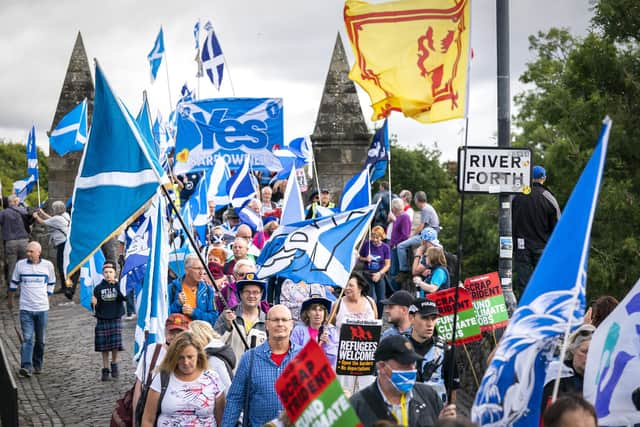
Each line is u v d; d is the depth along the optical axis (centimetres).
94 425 1316
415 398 693
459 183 1044
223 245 1891
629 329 689
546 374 635
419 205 1978
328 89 2880
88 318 2230
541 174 1445
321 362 540
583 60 3512
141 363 930
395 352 668
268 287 1541
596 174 559
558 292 579
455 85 1037
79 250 978
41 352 1662
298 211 1579
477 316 967
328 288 1322
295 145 2364
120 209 980
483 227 4722
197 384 866
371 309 1204
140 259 1570
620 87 3481
